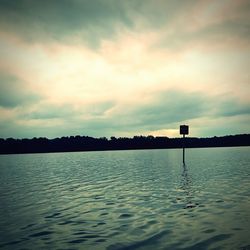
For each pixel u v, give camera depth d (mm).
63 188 19984
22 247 7953
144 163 46844
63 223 10430
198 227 9281
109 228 9586
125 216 11195
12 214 12055
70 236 8852
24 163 59594
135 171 32344
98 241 8281
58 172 34281
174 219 10414
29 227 9969
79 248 7746
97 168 39312
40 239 8617
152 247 7578
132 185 20391
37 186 21484
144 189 18141
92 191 18156
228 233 8508
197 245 7590
